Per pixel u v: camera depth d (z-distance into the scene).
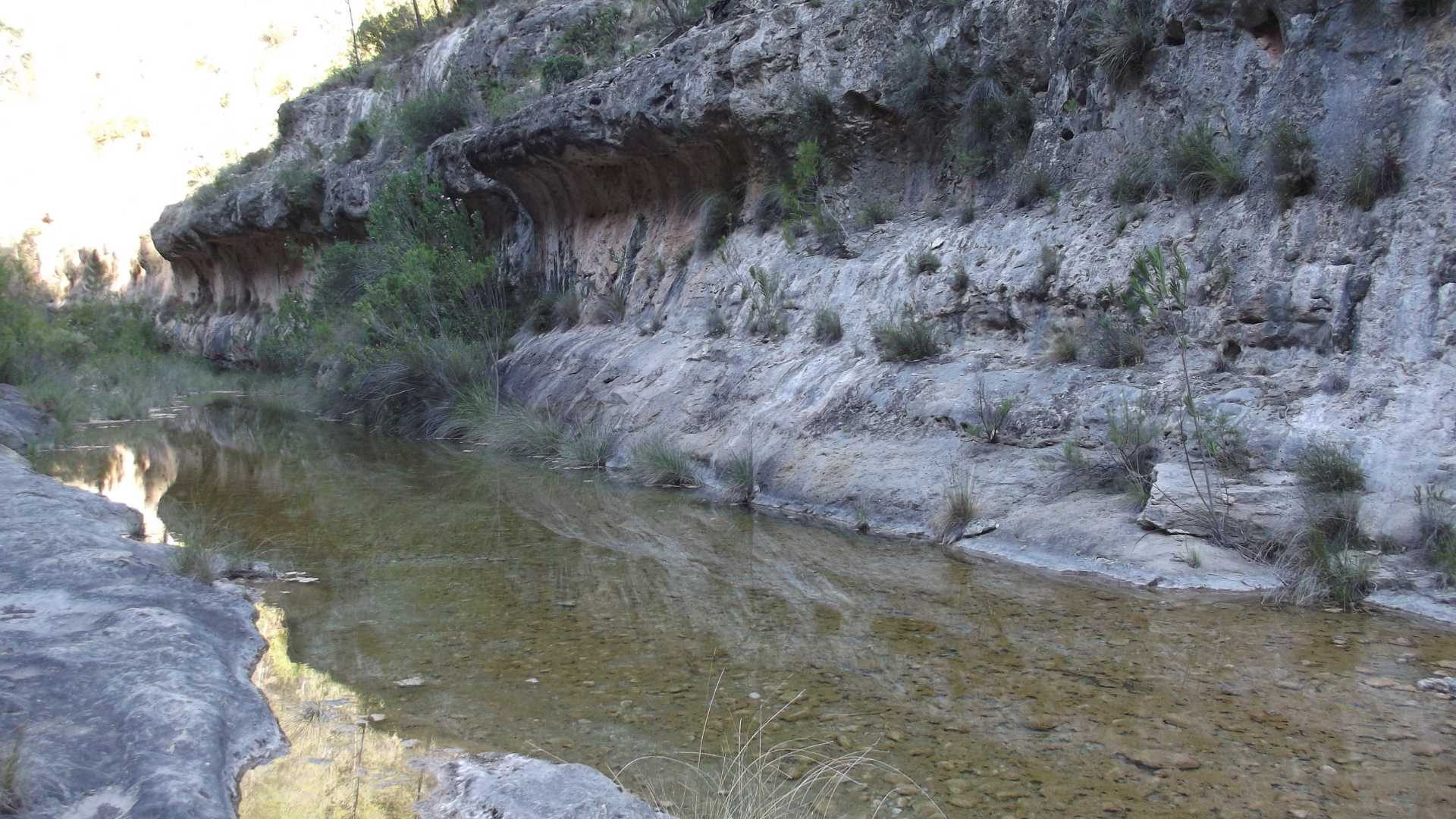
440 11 30.45
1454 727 4.15
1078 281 8.82
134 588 5.61
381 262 18.61
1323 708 4.38
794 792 3.69
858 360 10.16
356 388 17.31
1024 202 10.05
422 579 6.85
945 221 10.99
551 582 6.75
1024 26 10.60
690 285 13.59
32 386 17.12
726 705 4.57
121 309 33.72
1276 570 6.20
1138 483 7.20
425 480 11.12
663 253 14.84
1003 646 5.30
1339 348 7.13
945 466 8.36
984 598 6.20
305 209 26.23
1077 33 9.88
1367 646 5.14
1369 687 4.60
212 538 7.89
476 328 17.02
